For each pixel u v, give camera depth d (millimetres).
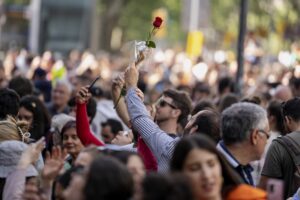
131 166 8273
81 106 12367
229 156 10094
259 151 10102
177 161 8305
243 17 21625
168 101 12266
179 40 86438
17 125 12086
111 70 44625
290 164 11711
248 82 32938
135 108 11148
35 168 10562
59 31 47875
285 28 49562
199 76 37594
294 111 12125
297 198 10961
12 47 49469
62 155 9320
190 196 7359
